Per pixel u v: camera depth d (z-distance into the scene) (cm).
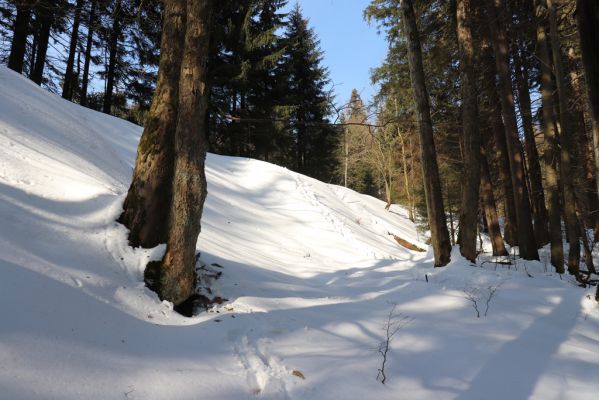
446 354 381
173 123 491
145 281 426
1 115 652
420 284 654
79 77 1919
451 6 1164
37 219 411
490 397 309
